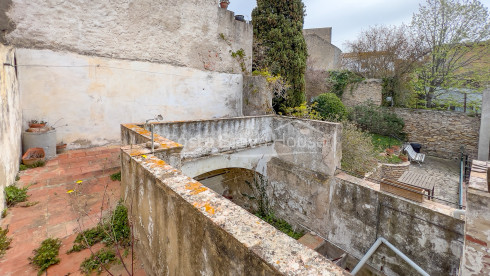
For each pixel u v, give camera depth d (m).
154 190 2.35
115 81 6.78
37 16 5.52
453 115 11.82
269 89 9.17
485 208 2.74
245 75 9.84
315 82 15.24
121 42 6.77
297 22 10.80
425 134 12.62
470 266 2.90
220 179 8.49
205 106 8.86
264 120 7.32
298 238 6.62
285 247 1.33
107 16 6.46
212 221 1.55
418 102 14.12
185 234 1.88
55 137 5.61
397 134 13.08
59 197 4.08
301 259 1.23
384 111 13.53
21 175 4.59
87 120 6.43
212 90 8.99
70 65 6.04
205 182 8.05
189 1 8.05
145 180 2.55
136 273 2.72
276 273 1.14
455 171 10.31
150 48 7.34
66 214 3.64
